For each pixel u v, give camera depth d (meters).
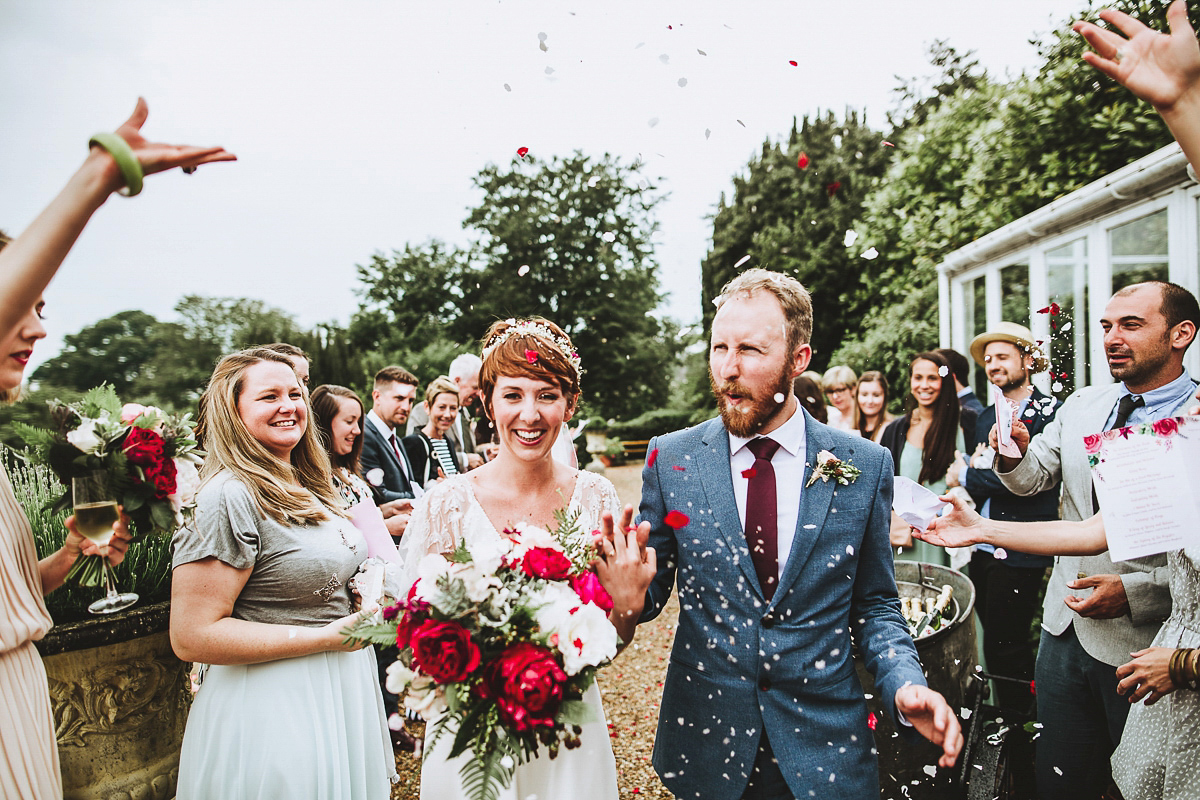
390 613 1.47
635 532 1.63
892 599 1.89
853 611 1.90
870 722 1.82
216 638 1.84
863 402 5.01
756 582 1.78
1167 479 1.82
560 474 2.08
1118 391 2.43
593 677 1.45
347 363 17.20
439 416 5.07
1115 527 1.86
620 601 1.59
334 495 2.38
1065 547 2.06
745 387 1.81
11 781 1.58
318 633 1.95
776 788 1.72
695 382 19.52
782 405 1.90
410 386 4.56
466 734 1.36
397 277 19.88
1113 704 2.30
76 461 1.81
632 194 18.27
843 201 13.36
